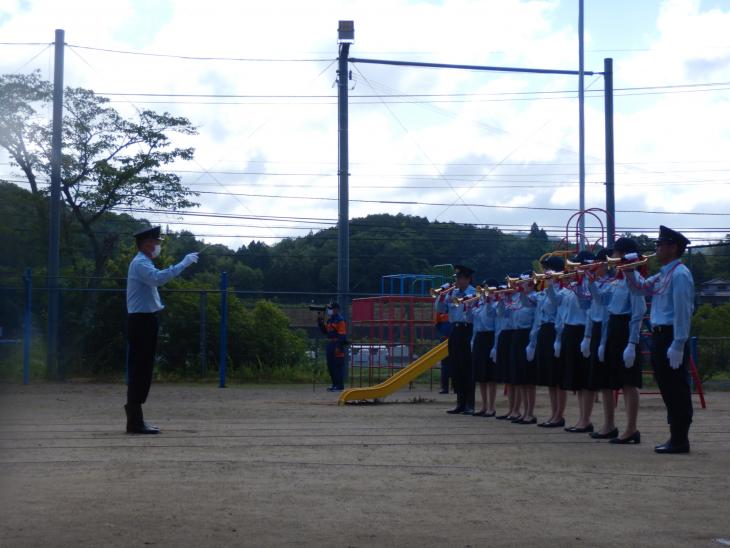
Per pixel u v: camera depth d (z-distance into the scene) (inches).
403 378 647.1
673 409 350.3
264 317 990.4
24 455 329.1
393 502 248.4
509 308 492.7
